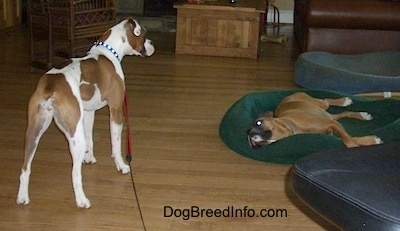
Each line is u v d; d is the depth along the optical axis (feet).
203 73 16.30
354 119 11.37
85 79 7.96
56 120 7.58
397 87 13.39
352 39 16.84
